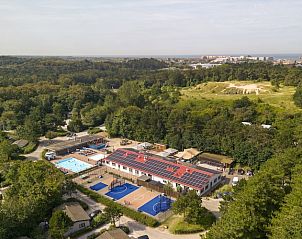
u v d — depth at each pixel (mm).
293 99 142125
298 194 49312
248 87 174875
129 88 177375
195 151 104938
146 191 79562
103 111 156625
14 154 103750
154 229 61625
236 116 128250
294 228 40344
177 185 79625
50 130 139625
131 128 127688
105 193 78438
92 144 123125
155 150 113625
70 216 60812
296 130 95000
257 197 50625
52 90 188000
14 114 145875
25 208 55094
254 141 94188
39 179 66562
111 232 54312
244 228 45000
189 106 145000
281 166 65688
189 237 58531
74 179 87125
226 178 87688
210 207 70375
